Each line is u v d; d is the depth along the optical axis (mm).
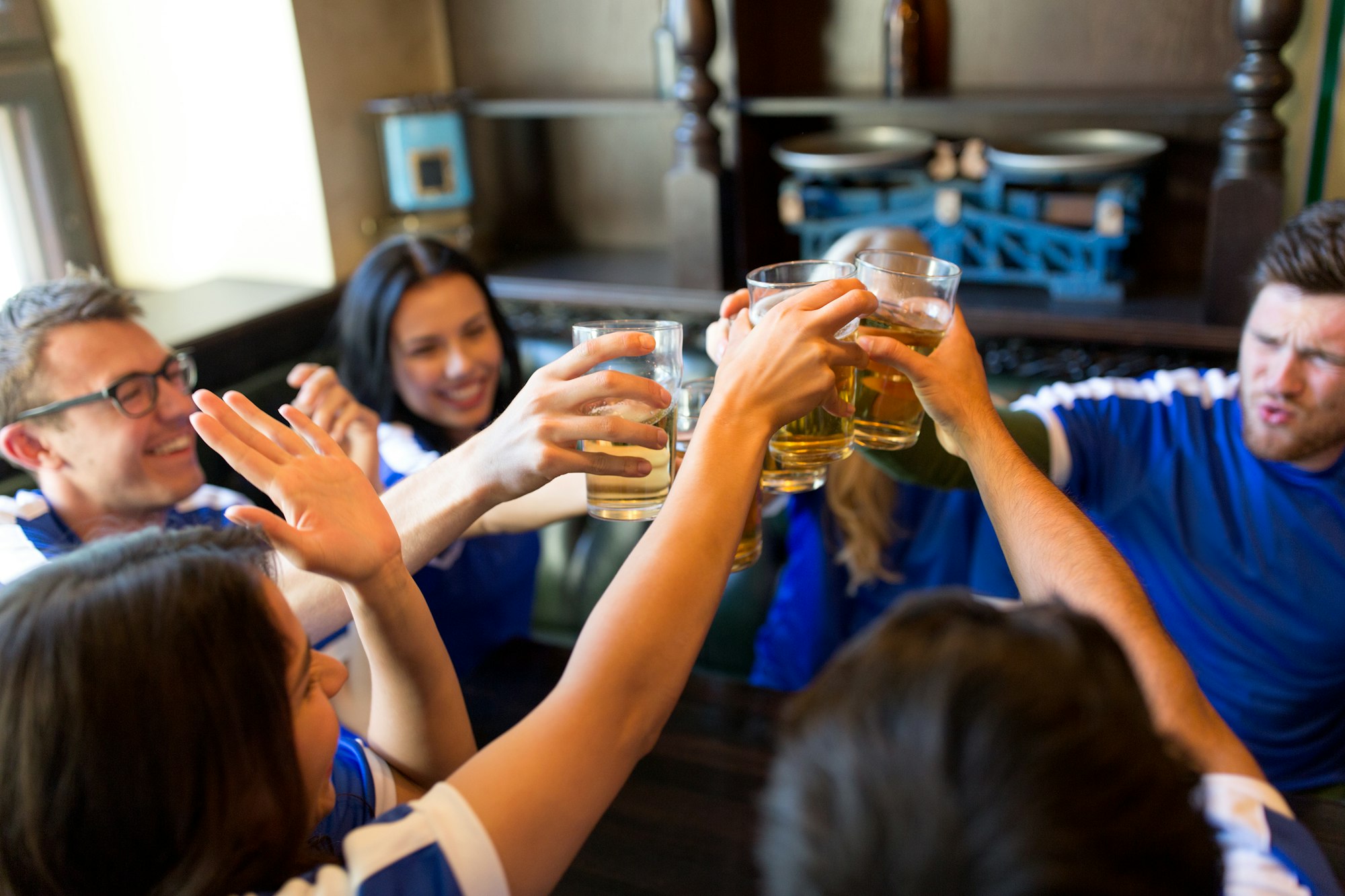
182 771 584
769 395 718
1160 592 1451
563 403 754
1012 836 390
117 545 640
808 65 2621
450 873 584
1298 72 2158
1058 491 866
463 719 844
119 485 1396
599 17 2775
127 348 1371
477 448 804
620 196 2953
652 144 2861
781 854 446
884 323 888
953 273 882
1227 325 2072
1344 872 921
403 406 1864
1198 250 2436
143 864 601
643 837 1004
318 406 1415
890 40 2398
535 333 2760
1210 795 660
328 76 2553
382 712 830
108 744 570
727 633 2002
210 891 602
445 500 810
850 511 1629
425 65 2893
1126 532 1467
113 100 2648
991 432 881
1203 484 1423
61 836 583
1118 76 2367
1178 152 2387
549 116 2939
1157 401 1486
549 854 610
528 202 3051
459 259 1817
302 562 674
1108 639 475
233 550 657
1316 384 1279
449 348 1800
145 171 2695
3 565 1233
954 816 401
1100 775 402
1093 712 420
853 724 440
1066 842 387
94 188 2742
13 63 2504
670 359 820
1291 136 2203
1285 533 1377
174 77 2582
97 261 2781
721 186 2482
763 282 882
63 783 575
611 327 827
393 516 827
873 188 2418
